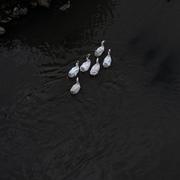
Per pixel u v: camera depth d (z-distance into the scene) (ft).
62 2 236.63
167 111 188.24
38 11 231.50
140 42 217.77
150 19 230.48
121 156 172.45
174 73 203.10
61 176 165.78
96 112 186.70
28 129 180.14
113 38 219.61
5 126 180.96
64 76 200.23
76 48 214.28
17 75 200.85
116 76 200.75
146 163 170.60
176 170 168.45
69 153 172.76
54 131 179.73
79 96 191.93
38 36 220.23
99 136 178.50
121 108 188.44
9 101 189.98
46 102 189.47
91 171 167.43
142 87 196.85
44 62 206.90
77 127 181.37
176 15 232.53
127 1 240.73
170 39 219.61
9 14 226.17
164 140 178.19
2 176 165.78
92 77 199.72
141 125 182.91
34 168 168.14
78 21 228.63
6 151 173.17
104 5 238.89
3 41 217.36
